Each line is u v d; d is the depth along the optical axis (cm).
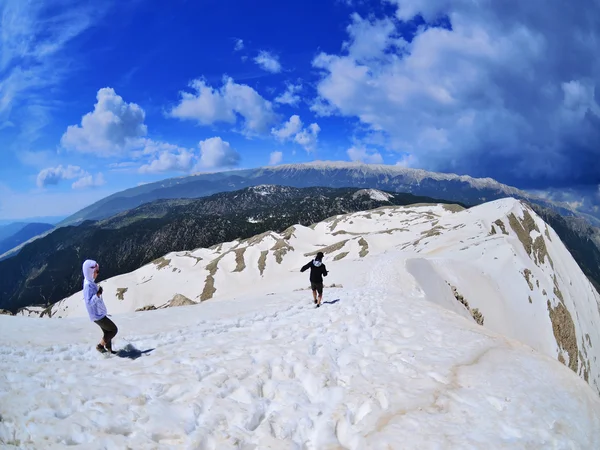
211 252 18062
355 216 19412
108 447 579
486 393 929
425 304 2031
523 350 1322
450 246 7606
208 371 917
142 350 1154
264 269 14325
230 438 648
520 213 10912
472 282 5222
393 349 1223
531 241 10006
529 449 725
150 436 630
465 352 1208
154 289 14888
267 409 781
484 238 7619
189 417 700
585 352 6888
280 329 1403
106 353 1102
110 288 14950
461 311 3906
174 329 1567
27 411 650
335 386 903
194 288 14262
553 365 1206
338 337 1295
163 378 852
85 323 1728
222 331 1443
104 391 759
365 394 863
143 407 705
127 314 1966
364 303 1920
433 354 1172
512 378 1040
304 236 17788
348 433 725
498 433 757
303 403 812
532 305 5969
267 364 982
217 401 766
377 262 4809
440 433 730
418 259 4756
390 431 725
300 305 2033
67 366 944
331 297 2255
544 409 890
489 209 11406
